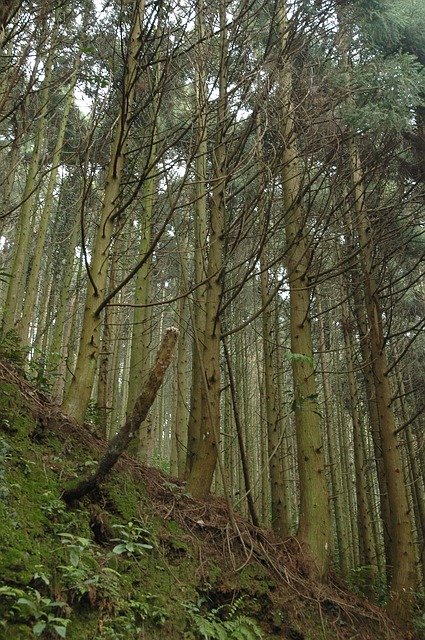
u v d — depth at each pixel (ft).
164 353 10.78
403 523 20.59
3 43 13.35
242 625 12.33
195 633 11.12
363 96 22.18
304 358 18.20
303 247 21.42
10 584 8.45
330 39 22.20
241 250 28.68
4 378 13.57
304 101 18.81
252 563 14.75
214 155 19.62
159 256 31.78
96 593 9.61
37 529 10.07
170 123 23.06
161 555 12.51
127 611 10.04
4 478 10.57
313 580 16.44
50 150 33.06
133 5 17.07
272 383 29.19
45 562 9.39
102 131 21.20
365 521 29.63
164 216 30.17
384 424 22.25
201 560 13.43
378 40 23.56
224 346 17.26
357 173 24.11
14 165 18.66
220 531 15.10
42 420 13.43
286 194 21.86
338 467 46.01
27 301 28.27
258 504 44.47
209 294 18.62
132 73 16.02
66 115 29.55
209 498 17.30
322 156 21.84
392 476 21.38
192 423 21.22
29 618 8.11
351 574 26.09
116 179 17.24
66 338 50.01
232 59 20.08
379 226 23.26
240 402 45.62
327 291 36.81
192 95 20.03
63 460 12.81
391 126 21.22
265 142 21.62
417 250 30.19
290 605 14.43
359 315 30.22
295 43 19.84
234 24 17.67
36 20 14.74
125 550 11.64
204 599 12.36
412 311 40.91
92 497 12.32
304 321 20.49
